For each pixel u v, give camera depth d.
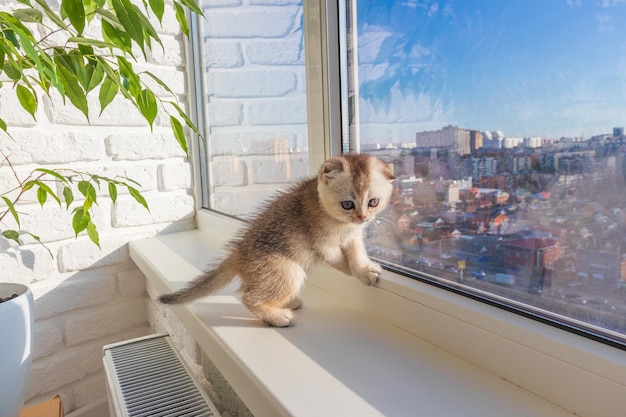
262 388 0.57
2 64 0.54
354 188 0.78
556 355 0.51
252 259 0.82
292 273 0.81
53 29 1.20
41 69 0.51
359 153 0.83
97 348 1.40
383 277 0.78
